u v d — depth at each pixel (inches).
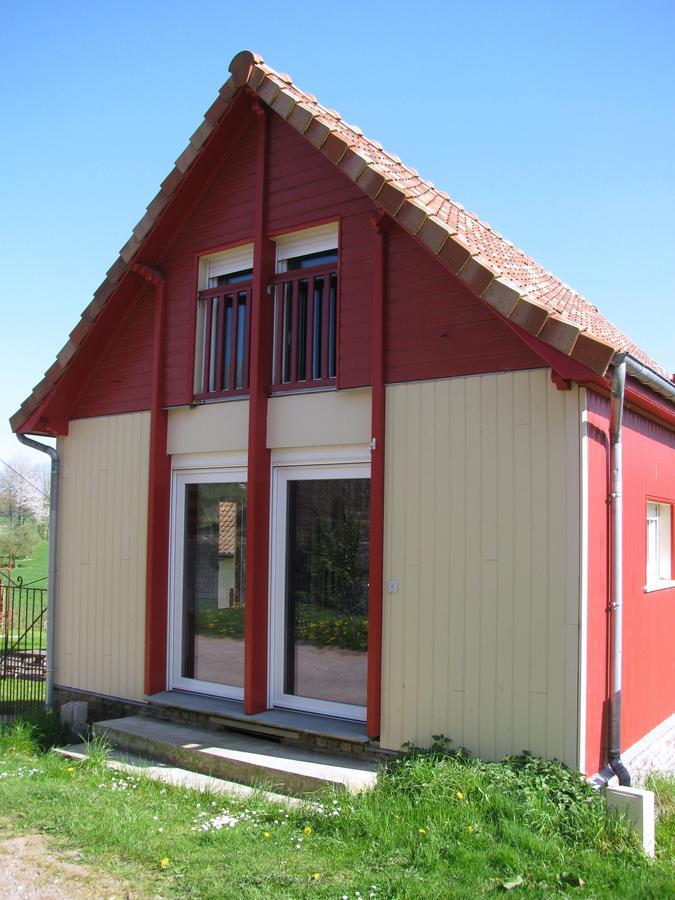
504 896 161.9
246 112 304.3
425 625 241.9
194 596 317.4
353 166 250.1
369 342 265.4
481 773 207.2
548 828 187.6
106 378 348.2
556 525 221.5
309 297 289.4
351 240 273.9
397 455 252.2
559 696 216.8
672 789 251.3
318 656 277.9
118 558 334.3
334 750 256.8
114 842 188.9
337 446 275.4
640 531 270.5
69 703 329.1
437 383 246.4
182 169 304.8
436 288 249.8
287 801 217.9
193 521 320.8
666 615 298.7
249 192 308.5
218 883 168.2
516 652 224.8
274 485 293.0
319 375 286.5
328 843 187.9
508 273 253.1
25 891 165.6
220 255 323.0
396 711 244.7
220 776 250.2
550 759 216.1
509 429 231.6
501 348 235.3
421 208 234.4
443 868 173.6
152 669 315.0
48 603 356.5
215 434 309.7
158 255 329.4
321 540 280.5
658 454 296.2
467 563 235.8
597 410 231.0
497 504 231.8
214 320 319.0
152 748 273.3
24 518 1514.5
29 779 238.8
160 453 323.3
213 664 308.5
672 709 300.8
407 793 206.2
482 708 229.1
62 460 362.9
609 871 174.2
